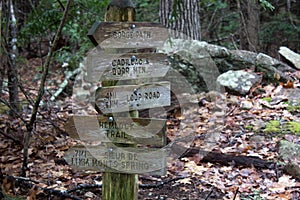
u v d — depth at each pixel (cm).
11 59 503
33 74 974
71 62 776
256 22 926
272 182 364
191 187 368
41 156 456
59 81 907
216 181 372
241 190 352
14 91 537
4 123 532
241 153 427
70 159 286
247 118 512
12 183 350
